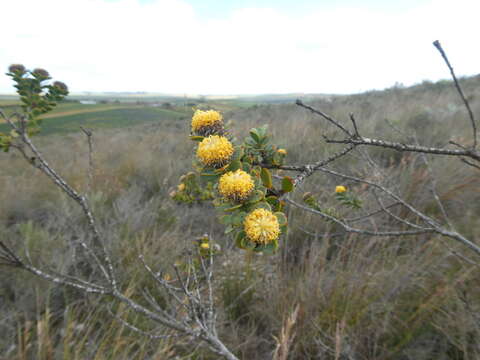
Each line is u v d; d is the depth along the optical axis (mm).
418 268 2529
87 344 2354
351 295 2555
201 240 2785
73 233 3613
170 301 2744
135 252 3371
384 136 5477
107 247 3283
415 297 2490
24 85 1819
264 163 1395
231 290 2973
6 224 4160
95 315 2596
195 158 1372
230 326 2758
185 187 2318
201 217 4203
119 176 5656
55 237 3590
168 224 4062
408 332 2262
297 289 2635
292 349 2396
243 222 1174
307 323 2465
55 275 2816
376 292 2541
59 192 4676
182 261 2982
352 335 2312
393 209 3436
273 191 1285
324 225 3527
